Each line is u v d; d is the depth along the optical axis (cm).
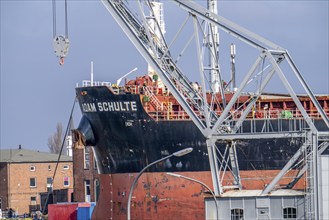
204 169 16450
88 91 17038
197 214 16500
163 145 16575
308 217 13575
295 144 16375
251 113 17038
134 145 16800
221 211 13838
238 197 13800
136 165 16850
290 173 15962
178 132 16462
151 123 16588
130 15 16475
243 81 14462
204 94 14912
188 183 16538
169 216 16700
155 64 15150
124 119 16775
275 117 16912
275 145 16400
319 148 14312
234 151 15425
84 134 17150
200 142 16412
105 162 17250
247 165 16412
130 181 16938
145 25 15788
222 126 15212
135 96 16588
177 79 16800
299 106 14175
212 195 13888
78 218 18900
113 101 16788
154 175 16700
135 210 16900
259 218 13725
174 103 17250
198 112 16762
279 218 13662
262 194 13862
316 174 13662
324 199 13675
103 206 17425
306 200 13600
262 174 16438
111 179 17212
